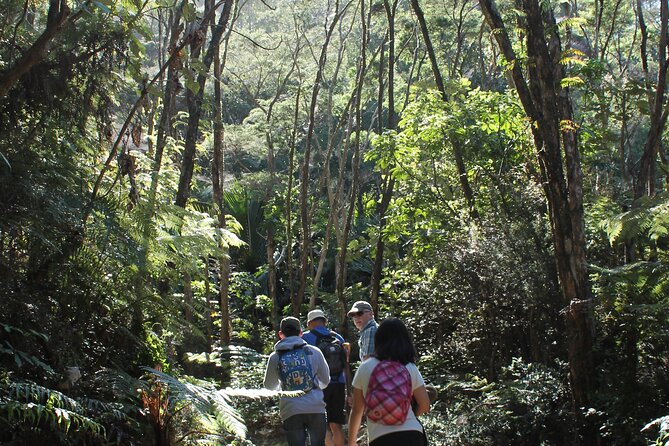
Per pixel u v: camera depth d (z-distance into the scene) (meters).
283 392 6.26
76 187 7.30
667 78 11.63
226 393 6.12
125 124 6.98
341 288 14.72
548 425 8.49
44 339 6.06
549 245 10.21
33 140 6.97
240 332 16.44
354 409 4.71
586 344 8.30
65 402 5.35
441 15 21.88
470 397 9.60
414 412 4.76
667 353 8.03
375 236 15.78
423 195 13.72
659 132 10.71
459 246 10.78
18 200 6.50
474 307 10.40
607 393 7.96
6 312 5.99
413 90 19.27
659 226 8.45
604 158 15.95
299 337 7.08
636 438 7.24
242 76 25.00
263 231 21.20
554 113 8.57
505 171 11.99
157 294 7.82
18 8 7.08
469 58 24.22
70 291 6.91
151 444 6.12
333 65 25.72
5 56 6.88
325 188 25.31
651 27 21.53
